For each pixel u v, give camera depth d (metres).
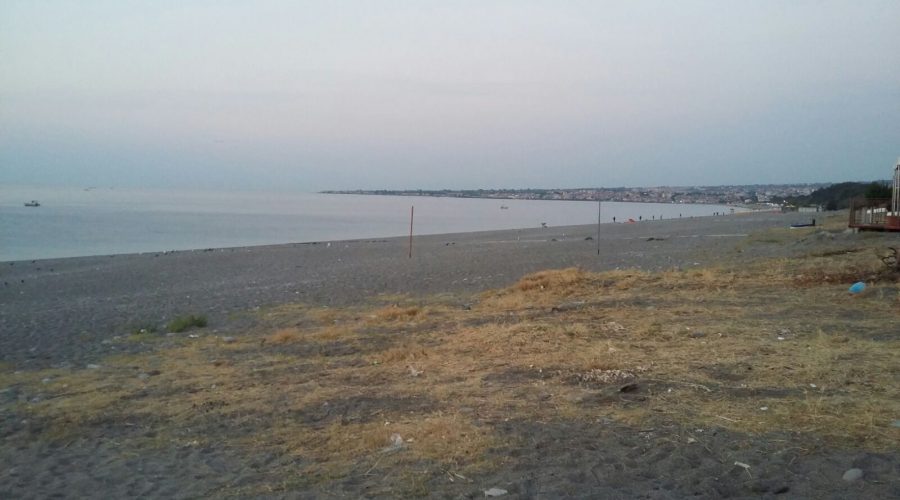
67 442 6.95
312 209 115.44
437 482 5.10
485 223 77.44
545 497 4.68
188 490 5.41
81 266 31.38
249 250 38.72
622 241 36.25
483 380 7.95
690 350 8.60
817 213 64.00
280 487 5.28
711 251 25.92
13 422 7.69
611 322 10.87
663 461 5.18
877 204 26.05
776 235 30.77
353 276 24.36
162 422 7.41
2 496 5.57
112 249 42.12
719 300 12.38
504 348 9.46
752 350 8.36
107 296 22.17
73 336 14.70
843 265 15.25
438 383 7.99
